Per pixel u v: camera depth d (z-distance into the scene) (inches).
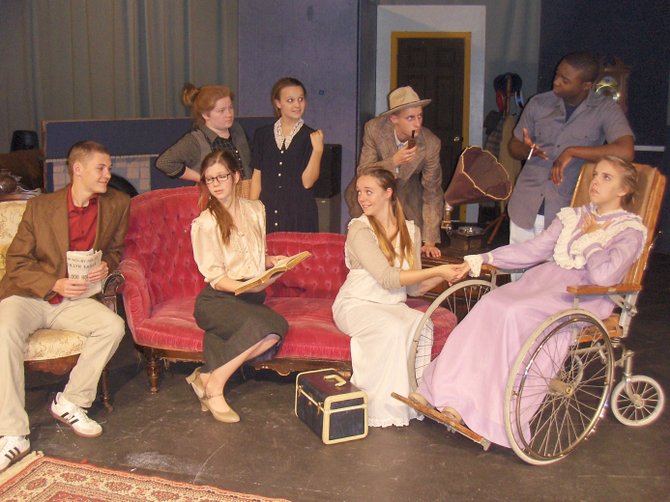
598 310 147.3
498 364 141.5
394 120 174.9
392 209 158.9
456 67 338.3
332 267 180.4
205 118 184.4
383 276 151.8
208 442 146.4
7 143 267.3
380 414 152.6
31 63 265.7
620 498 129.0
